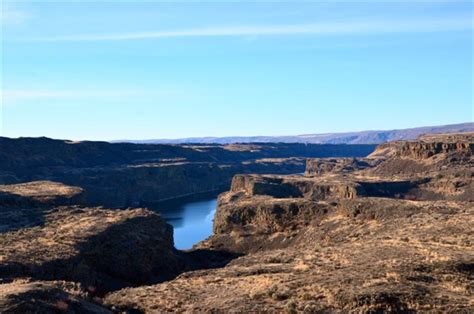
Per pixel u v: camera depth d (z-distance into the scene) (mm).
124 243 61344
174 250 77438
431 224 47719
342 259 38781
